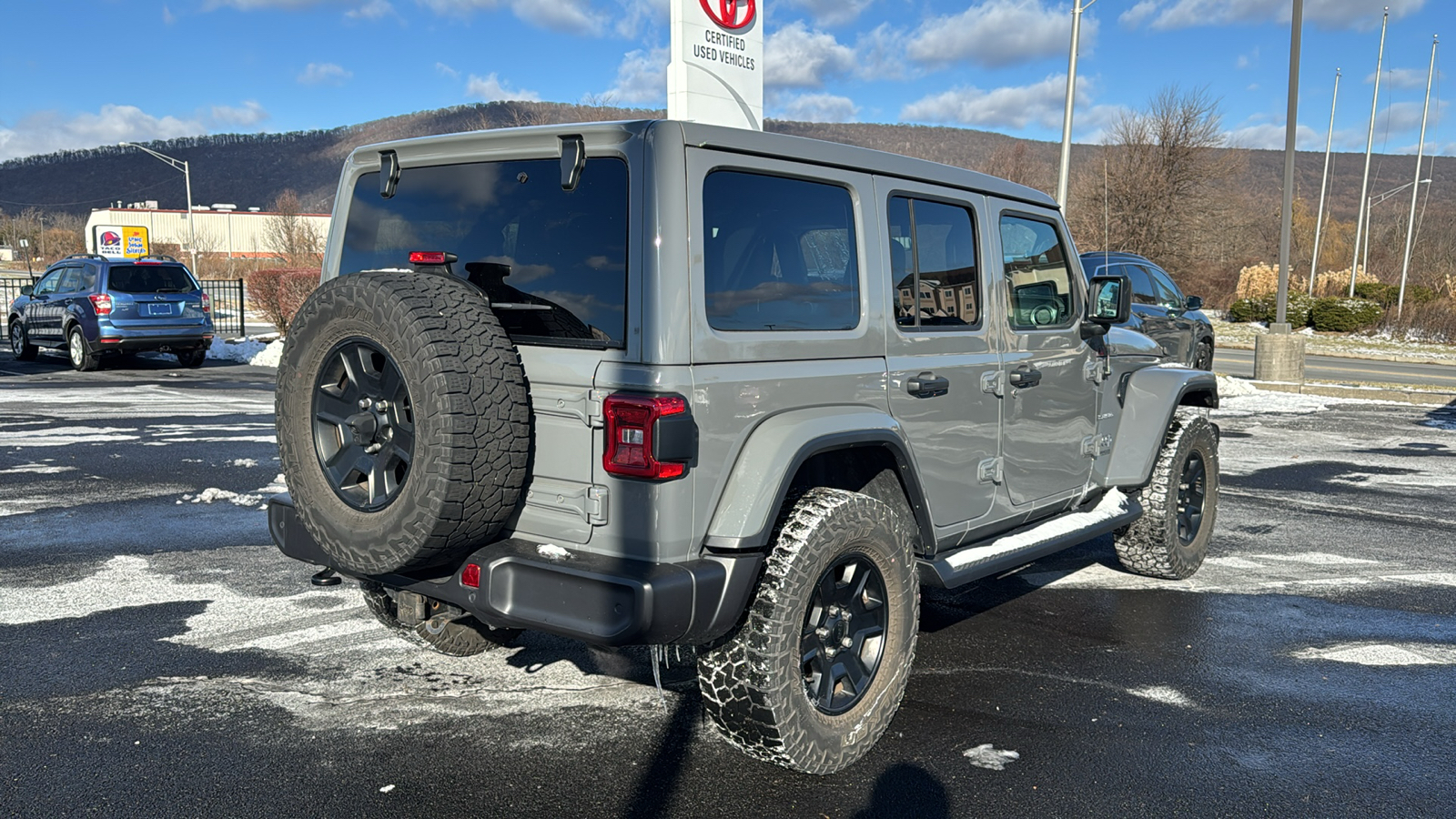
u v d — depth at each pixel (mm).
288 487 3213
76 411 12000
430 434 2836
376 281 2975
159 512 7055
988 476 4270
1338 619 5227
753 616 3125
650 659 4449
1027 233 4625
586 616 2850
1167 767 3496
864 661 3547
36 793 3176
